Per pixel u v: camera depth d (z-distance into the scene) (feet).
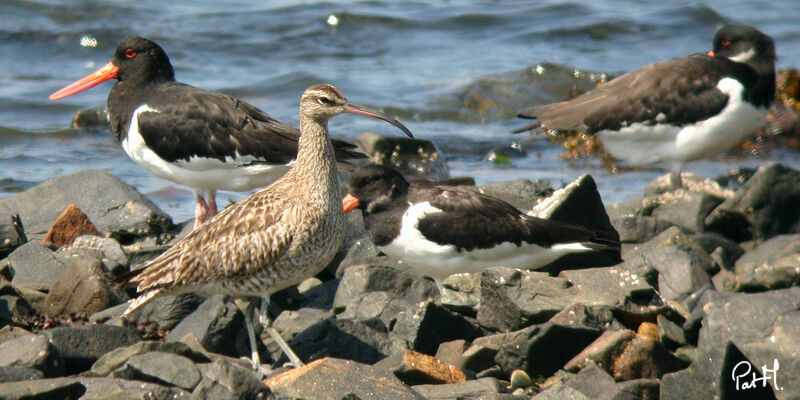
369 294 37.04
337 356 32.09
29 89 80.53
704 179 54.29
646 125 51.85
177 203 57.72
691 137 51.49
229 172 46.55
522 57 89.66
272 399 26.25
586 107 53.57
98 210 46.91
